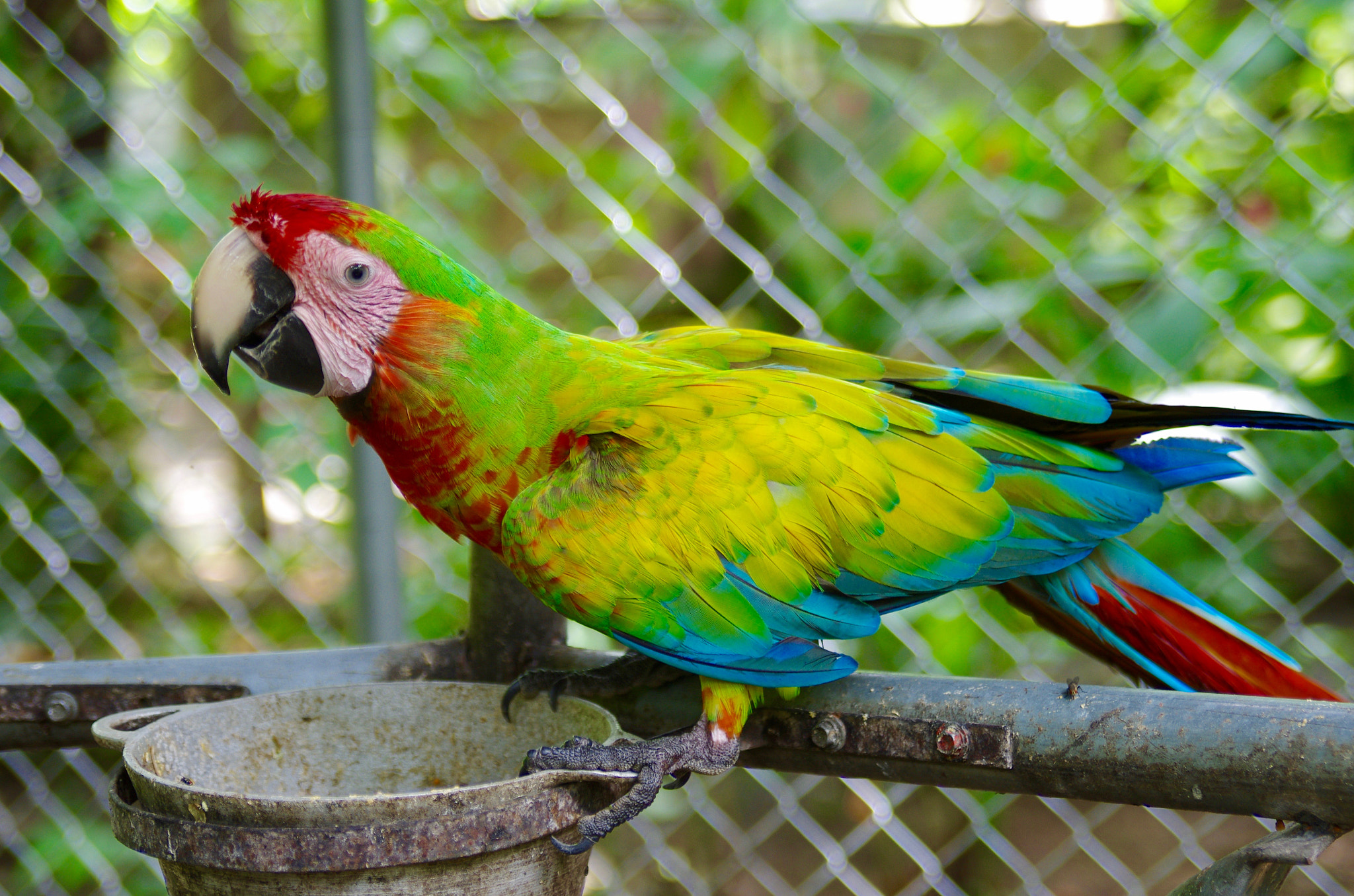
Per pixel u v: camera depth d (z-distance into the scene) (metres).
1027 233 2.18
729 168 2.82
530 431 1.46
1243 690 1.42
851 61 2.34
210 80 3.16
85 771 2.86
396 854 0.91
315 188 2.88
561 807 0.98
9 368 3.02
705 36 2.74
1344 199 2.00
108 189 2.70
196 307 1.42
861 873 2.90
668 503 1.35
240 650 3.13
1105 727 1.08
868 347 2.59
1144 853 2.78
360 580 1.98
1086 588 1.51
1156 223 2.50
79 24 3.02
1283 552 2.71
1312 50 2.37
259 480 3.25
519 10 2.26
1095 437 1.52
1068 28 2.37
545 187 2.98
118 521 3.16
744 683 1.30
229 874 0.96
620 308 2.29
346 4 1.89
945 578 1.39
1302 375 2.32
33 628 2.86
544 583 1.36
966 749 1.14
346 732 1.30
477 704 1.33
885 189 2.28
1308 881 2.57
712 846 2.97
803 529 1.35
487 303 1.47
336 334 1.43
